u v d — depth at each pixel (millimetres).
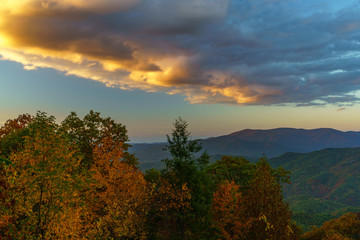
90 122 27672
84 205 15602
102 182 21047
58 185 13109
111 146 25156
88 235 15906
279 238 11945
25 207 12359
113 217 17266
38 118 14125
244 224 13883
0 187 7727
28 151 13328
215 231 18969
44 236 12742
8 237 8648
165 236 19281
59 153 13977
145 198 19891
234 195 19109
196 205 19344
